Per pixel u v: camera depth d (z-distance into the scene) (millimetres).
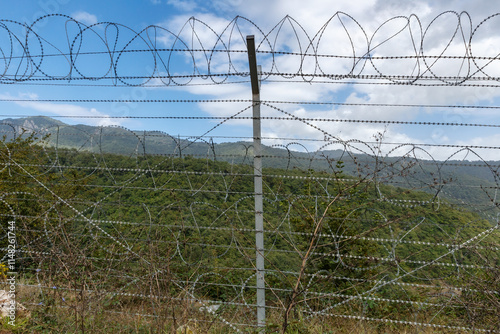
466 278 3213
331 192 4105
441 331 3379
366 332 3488
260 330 3078
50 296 3508
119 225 4227
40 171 5207
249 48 3244
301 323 3135
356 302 4000
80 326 3053
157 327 2906
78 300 3068
